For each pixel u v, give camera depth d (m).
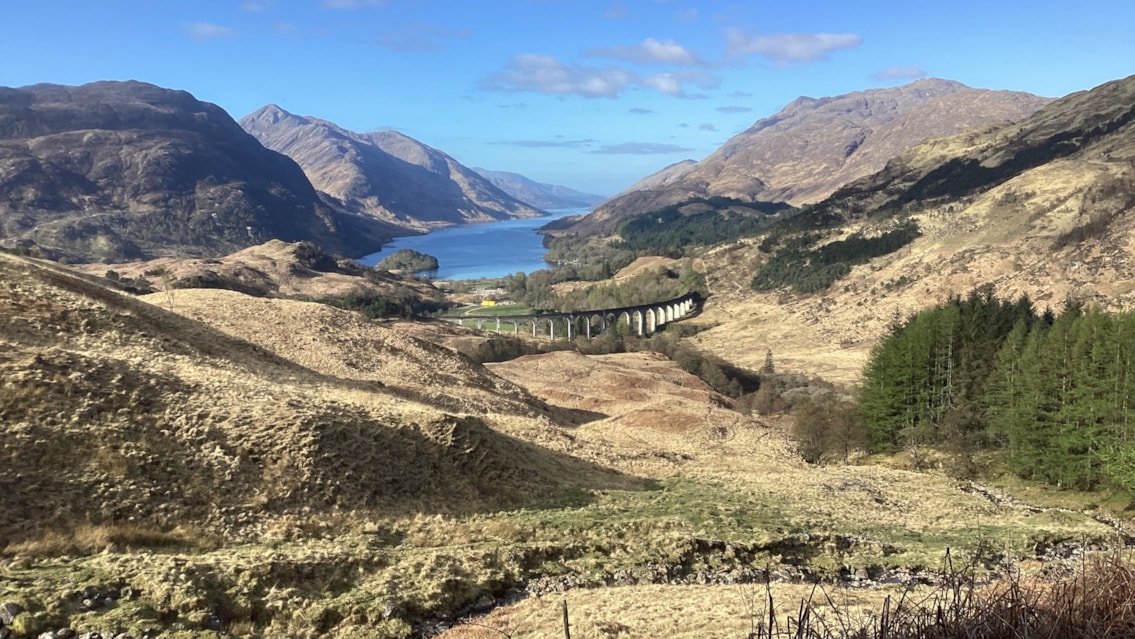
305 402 40.34
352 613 22.58
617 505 39.38
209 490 29.58
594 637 20.75
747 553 33.00
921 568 32.47
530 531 32.84
